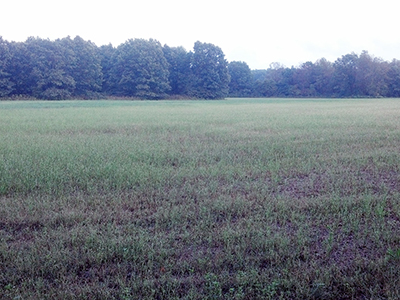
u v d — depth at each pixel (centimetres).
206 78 7944
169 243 488
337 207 610
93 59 7156
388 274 411
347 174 861
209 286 394
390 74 9406
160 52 7662
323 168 930
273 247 473
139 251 464
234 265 431
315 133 1590
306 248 470
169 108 3888
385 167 924
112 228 532
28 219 566
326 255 458
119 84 7412
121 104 4881
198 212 602
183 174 838
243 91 10400
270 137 1462
